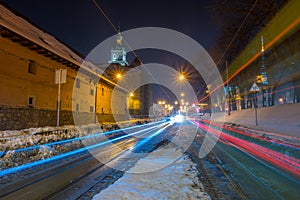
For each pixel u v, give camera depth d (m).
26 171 6.01
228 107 29.48
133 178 5.36
